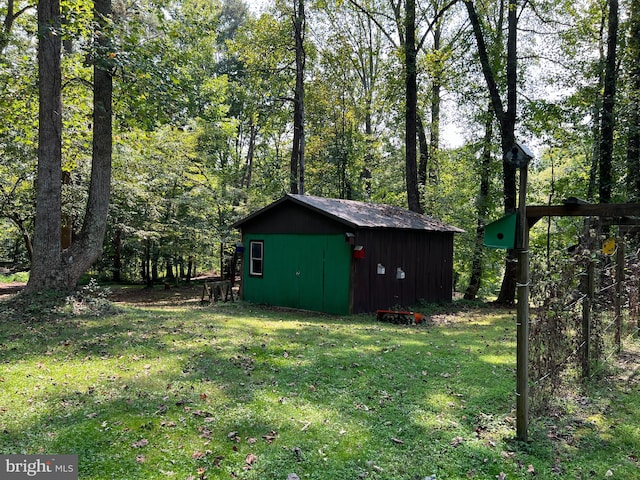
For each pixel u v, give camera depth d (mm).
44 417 3752
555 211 3662
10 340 6090
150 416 3826
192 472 3055
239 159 30750
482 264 16172
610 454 3498
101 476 2951
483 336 7945
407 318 9922
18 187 14047
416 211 15211
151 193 17172
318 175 23031
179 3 13578
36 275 8625
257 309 11742
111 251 23156
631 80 11844
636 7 12008
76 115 12258
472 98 15430
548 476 3168
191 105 10336
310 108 21250
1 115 11219
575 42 13914
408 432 3768
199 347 6102
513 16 13055
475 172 16531
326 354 6004
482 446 3545
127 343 6133
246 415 3930
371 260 11188
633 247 7883
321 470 3145
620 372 5555
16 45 12961
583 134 14180
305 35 19938
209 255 22656
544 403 4160
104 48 8180
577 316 4930
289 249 12172
